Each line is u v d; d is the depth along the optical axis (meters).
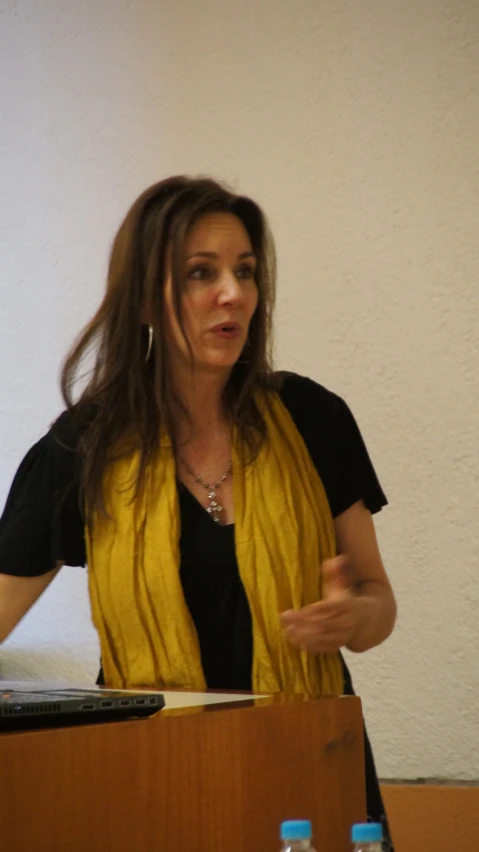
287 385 4.55
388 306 6.89
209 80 7.37
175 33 7.47
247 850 2.82
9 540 4.30
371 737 6.77
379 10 6.94
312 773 2.99
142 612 4.07
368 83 6.96
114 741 2.60
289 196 7.14
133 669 4.05
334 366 7.01
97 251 7.66
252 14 7.26
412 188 6.84
